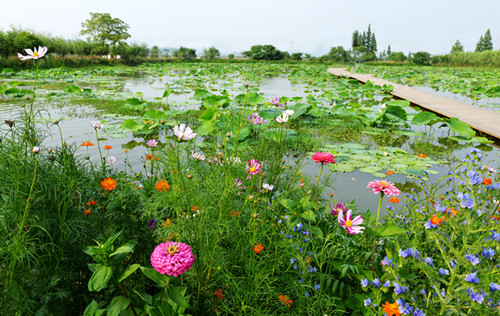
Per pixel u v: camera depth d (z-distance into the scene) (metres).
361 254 1.70
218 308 1.49
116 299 1.20
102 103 7.52
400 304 1.16
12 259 1.22
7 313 1.20
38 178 1.55
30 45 17.28
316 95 10.33
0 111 5.87
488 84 14.42
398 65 37.56
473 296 1.10
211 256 1.42
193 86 12.01
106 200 1.74
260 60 40.19
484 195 1.82
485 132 5.47
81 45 24.75
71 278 1.45
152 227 1.76
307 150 4.56
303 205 1.71
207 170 1.87
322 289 1.54
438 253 1.66
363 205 2.90
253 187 2.11
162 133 5.01
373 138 5.41
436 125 6.37
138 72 19.36
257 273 1.48
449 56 38.00
